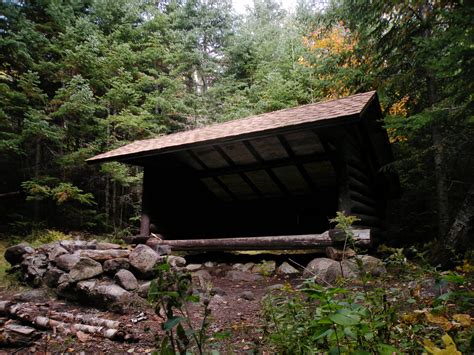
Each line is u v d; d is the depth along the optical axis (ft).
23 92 37.60
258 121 24.29
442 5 23.91
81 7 45.88
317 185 28.09
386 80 29.53
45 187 36.04
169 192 30.25
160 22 52.49
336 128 21.07
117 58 43.14
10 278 18.22
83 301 14.47
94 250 17.90
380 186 31.65
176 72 51.90
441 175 27.61
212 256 28.50
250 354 7.11
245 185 30.63
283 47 54.13
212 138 21.93
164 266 4.24
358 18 30.78
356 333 3.99
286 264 21.94
